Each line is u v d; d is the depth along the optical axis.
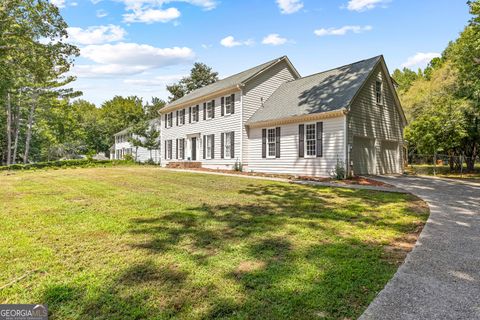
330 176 14.02
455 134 18.00
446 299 2.83
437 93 24.42
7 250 4.12
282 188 10.57
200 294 2.94
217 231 5.11
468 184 11.89
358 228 5.34
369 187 10.80
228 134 20.36
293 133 15.91
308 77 19.11
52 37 17.14
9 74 19.28
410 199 8.31
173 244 4.43
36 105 31.31
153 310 2.65
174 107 26.30
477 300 2.81
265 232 5.04
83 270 3.49
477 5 14.23
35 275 3.35
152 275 3.37
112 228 5.25
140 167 25.83
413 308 2.67
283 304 2.76
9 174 17.84
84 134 42.81
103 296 2.90
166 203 7.61
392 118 17.39
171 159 27.27
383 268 3.56
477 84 16.05
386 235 4.94
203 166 22.73
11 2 15.08
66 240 4.59
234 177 14.57
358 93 14.22
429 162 24.48
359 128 14.52
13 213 6.42
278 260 3.81
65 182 12.45
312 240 4.62
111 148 49.91
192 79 43.47
